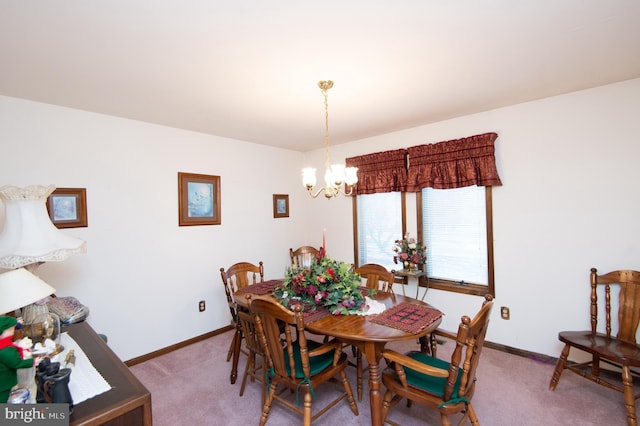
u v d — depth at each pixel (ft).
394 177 11.57
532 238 8.97
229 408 7.13
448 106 8.98
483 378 7.98
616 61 6.40
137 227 9.57
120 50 5.47
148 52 5.56
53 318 4.86
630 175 7.57
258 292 8.56
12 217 5.37
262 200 13.35
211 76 6.59
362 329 5.83
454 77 6.98
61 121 8.21
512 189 9.23
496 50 5.81
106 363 4.23
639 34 5.32
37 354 3.76
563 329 8.56
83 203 8.50
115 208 9.12
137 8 4.31
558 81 7.43
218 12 4.46
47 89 7.10
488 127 9.55
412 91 7.73
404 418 6.55
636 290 7.23
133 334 9.41
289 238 14.48
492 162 9.34
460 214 10.45
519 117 9.03
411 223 11.41
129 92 7.36
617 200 7.75
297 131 11.27
